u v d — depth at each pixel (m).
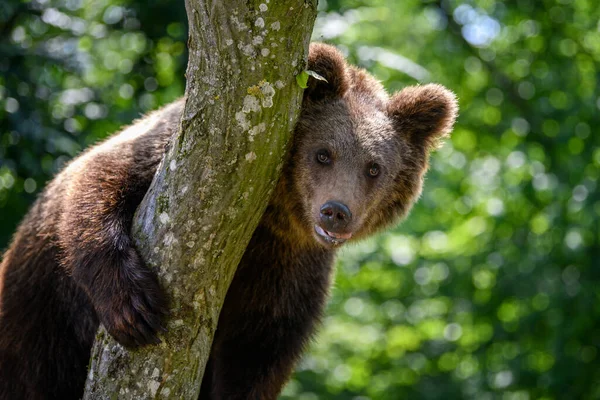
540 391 19.83
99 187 8.20
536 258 19.75
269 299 9.51
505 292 19.88
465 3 22.16
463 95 23.09
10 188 15.48
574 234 19.02
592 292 19.02
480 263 20.66
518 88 22.45
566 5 21.61
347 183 8.51
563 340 19.12
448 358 22.06
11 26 15.27
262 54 6.50
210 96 6.62
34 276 9.47
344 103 8.86
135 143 8.63
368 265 22.16
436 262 21.86
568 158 20.25
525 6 21.56
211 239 6.98
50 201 9.59
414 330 22.67
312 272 9.69
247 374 9.56
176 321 7.17
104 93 16.00
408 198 9.66
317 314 9.89
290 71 6.64
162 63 17.45
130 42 17.89
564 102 21.28
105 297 7.42
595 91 19.81
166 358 7.22
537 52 21.95
